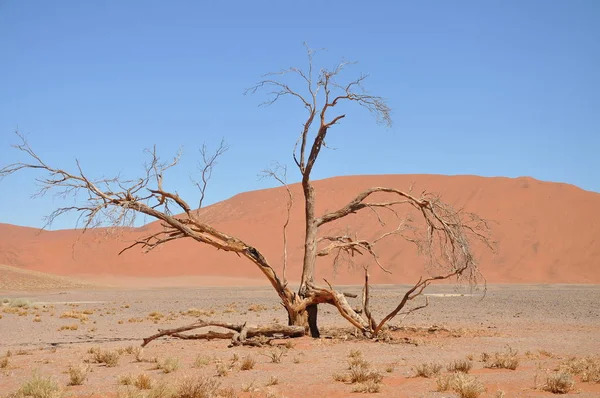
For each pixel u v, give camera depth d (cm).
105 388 1173
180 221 2122
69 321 3084
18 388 1172
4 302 4666
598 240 8906
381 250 9144
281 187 13288
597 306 3959
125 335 2444
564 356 1655
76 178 1936
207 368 1440
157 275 9838
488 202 10094
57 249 11012
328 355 1681
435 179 11550
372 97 2152
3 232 16588
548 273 8444
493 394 1102
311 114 2203
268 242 10362
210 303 4612
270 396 1065
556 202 9844
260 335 1972
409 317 3222
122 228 2002
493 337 2183
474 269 2194
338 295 2102
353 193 11544
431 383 1213
